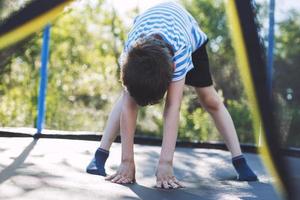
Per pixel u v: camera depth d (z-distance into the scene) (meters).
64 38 4.38
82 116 4.30
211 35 4.75
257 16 0.83
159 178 1.47
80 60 4.42
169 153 1.48
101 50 4.45
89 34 4.44
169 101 1.48
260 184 1.61
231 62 4.57
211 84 1.75
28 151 1.98
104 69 4.47
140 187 1.44
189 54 1.53
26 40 0.79
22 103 4.05
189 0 5.00
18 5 0.79
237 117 4.19
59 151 2.04
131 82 1.32
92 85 4.45
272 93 0.86
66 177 1.50
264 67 0.84
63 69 4.36
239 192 1.46
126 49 1.52
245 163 1.71
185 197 1.34
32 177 1.45
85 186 1.37
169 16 1.56
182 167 1.94
